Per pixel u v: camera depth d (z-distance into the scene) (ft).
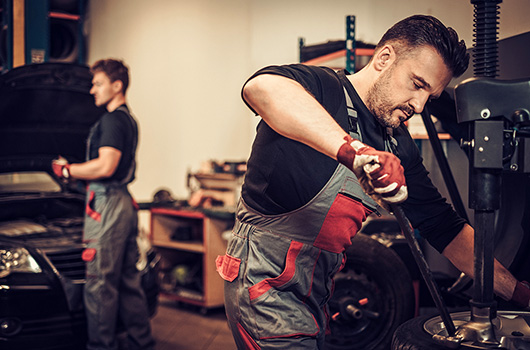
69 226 10.59
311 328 3.72
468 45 6.78
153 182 16.11
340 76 3.81
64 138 11.66
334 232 3.61
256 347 3.71
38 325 8.23
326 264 3.79
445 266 6.42
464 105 2.99
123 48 16.44
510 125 2.97
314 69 3.67
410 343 3.32
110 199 8.83
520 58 5.02
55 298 8.39
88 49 17.25
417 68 3.34
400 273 5.81
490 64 3.12
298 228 3.64
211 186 13.71
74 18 15.88
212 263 12.49
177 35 15.69
